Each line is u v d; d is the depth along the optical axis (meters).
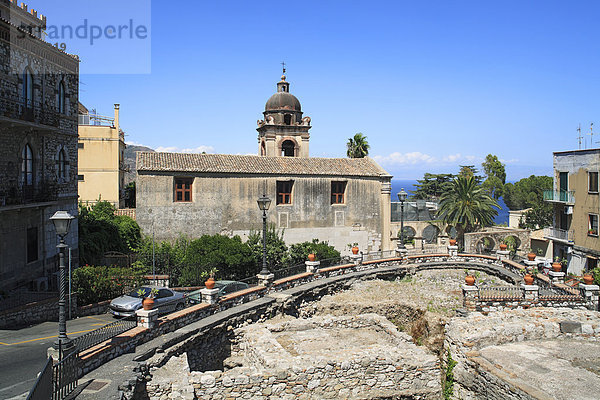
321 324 20.64
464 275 31.58
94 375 13.15
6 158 23.42
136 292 21.92
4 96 22.81
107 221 35.22
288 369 15.13
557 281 26.25
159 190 36.59
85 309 22.70
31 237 25.62
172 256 32.84
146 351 14.80
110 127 46.72
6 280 23.25
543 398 14.14
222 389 14.30
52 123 27.27
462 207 56.09
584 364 16.78
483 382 16.52
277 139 49.09
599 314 20.88
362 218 44.94
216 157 40.34
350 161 46.41
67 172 29.75
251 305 20.50
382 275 30.11
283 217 41.25
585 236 41.34
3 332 18.86
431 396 16.97
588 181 41.03
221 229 38.62
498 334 18.56
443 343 20.05
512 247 53.53
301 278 25.50
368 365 16.30
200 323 17.59
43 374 10.34
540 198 83.00
